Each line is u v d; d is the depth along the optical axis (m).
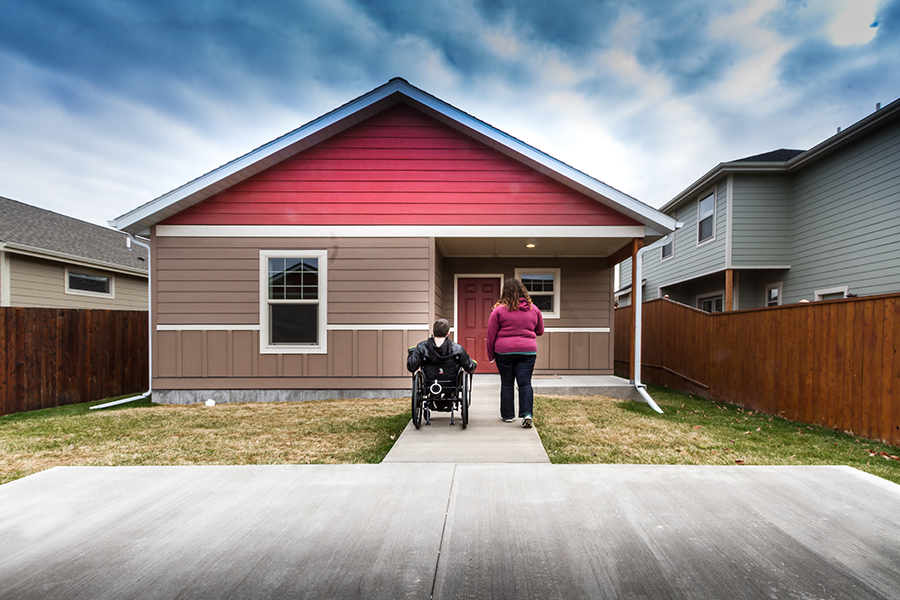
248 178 7.05
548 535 2.01
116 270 12.84
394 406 6.32
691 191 11.98
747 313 6.55
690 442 4.34
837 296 9.19
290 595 1.56
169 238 6.96
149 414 5.91
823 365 5.15
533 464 3.14
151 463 3.73
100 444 4.34
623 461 3.73
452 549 1.89
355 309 7.04
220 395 6.95
